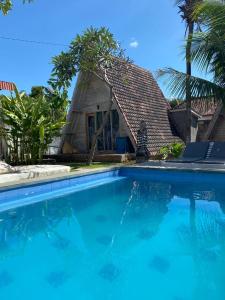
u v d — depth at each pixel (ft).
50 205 27.73
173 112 70.64
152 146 55.36
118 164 46.47
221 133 57.06
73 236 19.90
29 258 16.51
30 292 12.95
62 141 62.28
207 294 12.32
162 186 34.09
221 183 33.09
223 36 35.45
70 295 12.63
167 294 12.44
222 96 37.76
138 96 63.87
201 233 19.38
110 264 15.46
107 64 47.75
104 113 61.11
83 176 35.78
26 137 47.32
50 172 35.70
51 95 63.36
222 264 14.97
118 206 26.84
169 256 16.10
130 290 12.82
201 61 37.22
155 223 21.74
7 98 47.70
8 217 24.50
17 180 31.09
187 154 43.39
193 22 50.52
